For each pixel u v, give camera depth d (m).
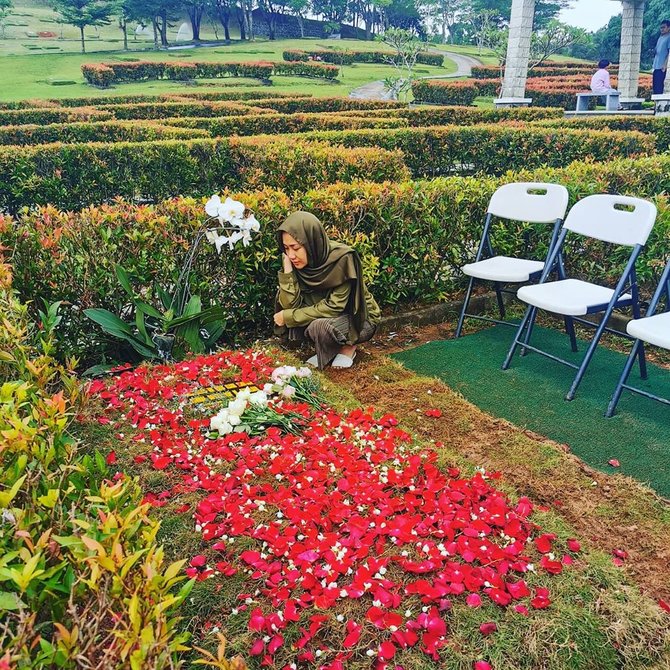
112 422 2.84
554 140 10.52
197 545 2.10
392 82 31.42
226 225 4.27
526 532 2.26
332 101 20.42
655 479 3.08
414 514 2.31
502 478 2.76
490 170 11.51
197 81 35.22
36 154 8.70
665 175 6.01
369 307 4.25
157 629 1.10
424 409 3.54
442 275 5.36
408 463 2.62
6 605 1.16
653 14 52.34
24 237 3.76
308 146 8.22
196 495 2.37
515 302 5.64
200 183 9.23
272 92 24.70
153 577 1.14
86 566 1.25
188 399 3.10
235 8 63.22
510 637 1.81
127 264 4.04
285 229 3.78
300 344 4.34
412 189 5.04
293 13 73.56
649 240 4.93
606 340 4.89
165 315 3.88
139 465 2.54
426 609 1.86
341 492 2.39
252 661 1.72
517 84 17.78
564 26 37.38
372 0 68.31
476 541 2.13
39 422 1.69
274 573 1.98
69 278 3.87
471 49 68.62
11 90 31.89
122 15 52.78
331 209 4.67
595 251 5.38
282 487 2.42
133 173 9.15
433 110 15.84
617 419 3.68
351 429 2.89
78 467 1.59
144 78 35.47
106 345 4.04
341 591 1.90
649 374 4.29
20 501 1.50
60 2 49.59
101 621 1.21
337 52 48.22
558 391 4.04
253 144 8.81
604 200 4.18
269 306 4.65
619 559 2.33
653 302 3.84
